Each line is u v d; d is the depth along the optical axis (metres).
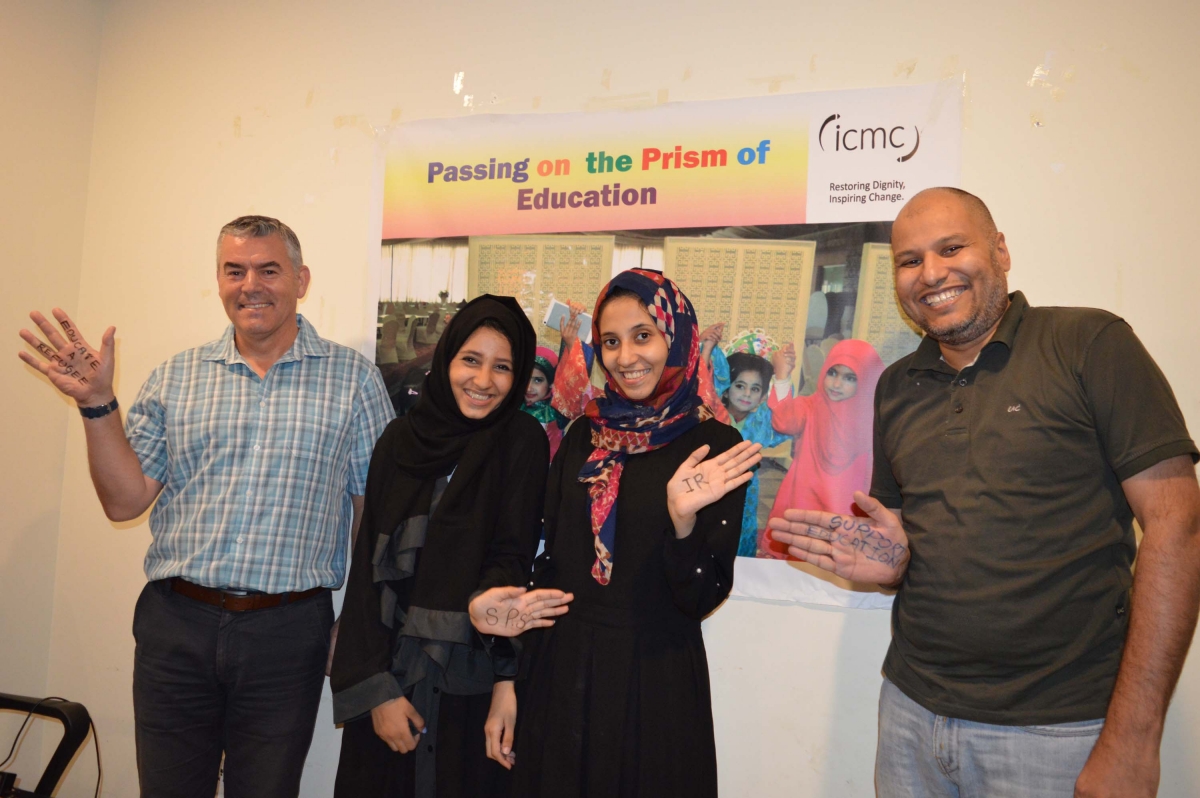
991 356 1.44
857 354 1.90
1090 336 1.35
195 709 1.76
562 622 1.55
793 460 1.93
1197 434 1.71
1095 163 1.80
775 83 1.98
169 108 2.44
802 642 1.90
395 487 1.70
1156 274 1.75
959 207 1.45
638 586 1.50
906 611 1.47
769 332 1.96
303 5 2.34
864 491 1.88
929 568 1.40
